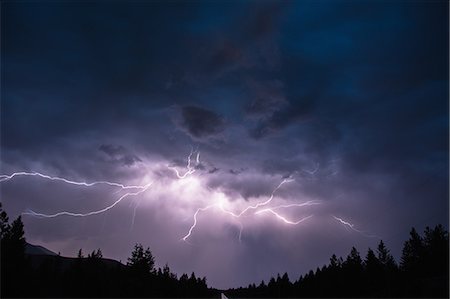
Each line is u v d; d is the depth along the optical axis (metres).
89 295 51.69
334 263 82.56
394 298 46.09
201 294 112.50
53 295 46.12
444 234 63.69
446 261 60.09
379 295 53.31
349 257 74.88
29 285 43.34
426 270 61.88
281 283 107.75
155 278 77.56
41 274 50.41
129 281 65.69
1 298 38.62
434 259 61.75
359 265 71.94
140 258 72.75
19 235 44.16
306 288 87.38
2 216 44.09
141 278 70.88
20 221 44.84
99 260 64.50
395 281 59.91
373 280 66.00
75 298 48.12
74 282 51.75
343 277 72.25
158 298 66.75
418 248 67.88
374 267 67.44
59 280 54.50
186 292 94.81
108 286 56.53
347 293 68.69
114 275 64.56
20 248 43.59
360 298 57.38
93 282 53.88
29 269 45.69
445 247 61.41
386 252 72.81
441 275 54.56
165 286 76.88
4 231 43.81
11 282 39.72
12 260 41.88
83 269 54.78
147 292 66.38
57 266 57.00
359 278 69.38
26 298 41.22
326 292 74.94
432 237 64.62
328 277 78.31
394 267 67.31
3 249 41.50
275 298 102.00
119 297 56.59
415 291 45.75
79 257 55.81
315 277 86.69
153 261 74.31
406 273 64.75
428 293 43.47
